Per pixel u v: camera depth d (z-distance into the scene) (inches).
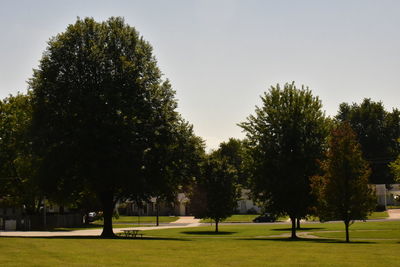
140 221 3334.2
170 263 719.7
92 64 1573.6
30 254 815.7
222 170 2098.9
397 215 3029.0
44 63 1615.4
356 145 1389.0
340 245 1141.1
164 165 1621.6
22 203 2549.2
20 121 2381.9
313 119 1569.9
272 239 1498.5
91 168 1497.3
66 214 2790.4
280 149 1560.0
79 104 1509.6
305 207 1526.8
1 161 2437.3
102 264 693.3
